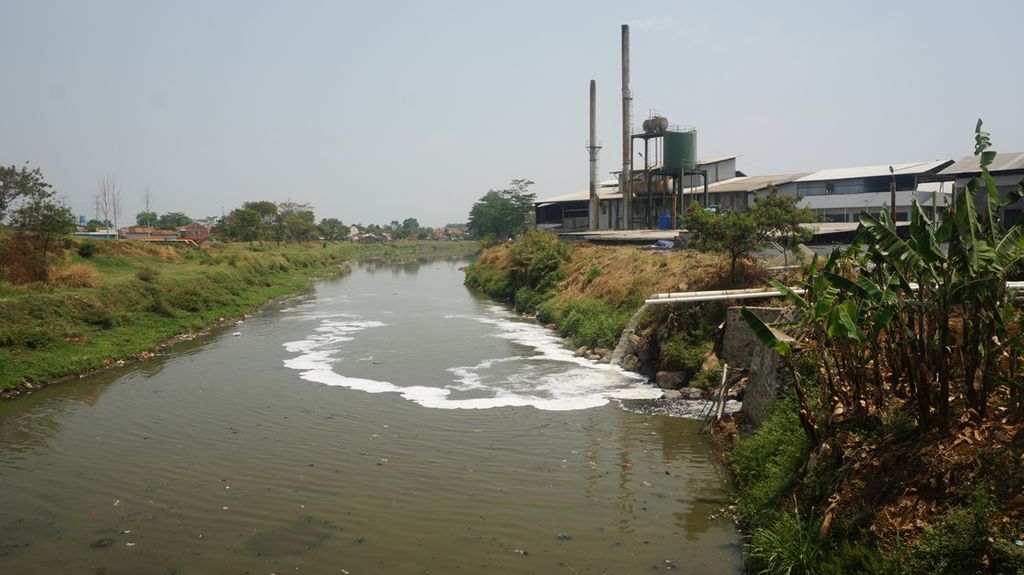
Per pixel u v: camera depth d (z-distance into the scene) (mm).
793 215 25453
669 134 53750
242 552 12078
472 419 19766
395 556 11867
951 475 9297
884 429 11047
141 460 16766
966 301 10055
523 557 11758
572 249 49719
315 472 15836
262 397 22547
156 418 20281
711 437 17625
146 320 34656
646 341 25422
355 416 20266
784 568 9984
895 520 9359
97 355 27406
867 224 11703
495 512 13578
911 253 10516
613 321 29531
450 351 30234
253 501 14258
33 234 38500
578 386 23266
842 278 11344
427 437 18234
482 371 25969
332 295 57000
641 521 13086
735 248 25844
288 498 14391
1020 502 8445
